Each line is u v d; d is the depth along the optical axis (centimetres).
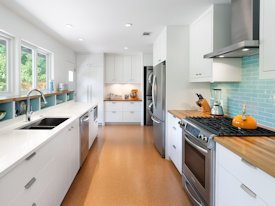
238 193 142
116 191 264
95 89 694
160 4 273
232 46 199
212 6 273
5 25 270
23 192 140
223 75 268
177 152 312
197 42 327
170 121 357
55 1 259
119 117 723
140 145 470
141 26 370
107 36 443
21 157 134
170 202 241
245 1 217
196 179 216
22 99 276
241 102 269
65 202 238
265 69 150
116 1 262
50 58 456
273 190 108
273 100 212
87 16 314
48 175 186
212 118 268
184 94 371
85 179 297
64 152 238
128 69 731
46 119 312
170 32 367
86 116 383
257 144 155
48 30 390
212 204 182
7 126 240
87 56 686
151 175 312
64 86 492
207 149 185
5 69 296
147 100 704
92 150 431
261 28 155
